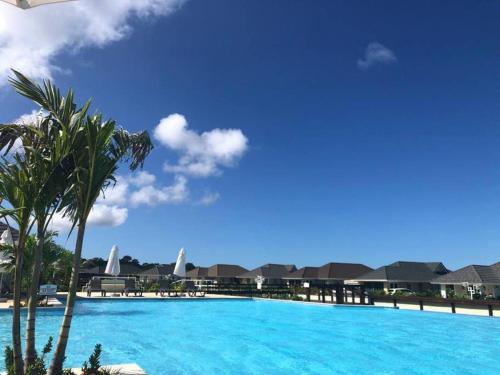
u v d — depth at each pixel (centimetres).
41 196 681
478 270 4194
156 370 1088
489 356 1373
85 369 775
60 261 3697
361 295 3216
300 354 1357
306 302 3212
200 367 1137
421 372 1145
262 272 6762
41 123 723
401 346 1542
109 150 763
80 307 2527
